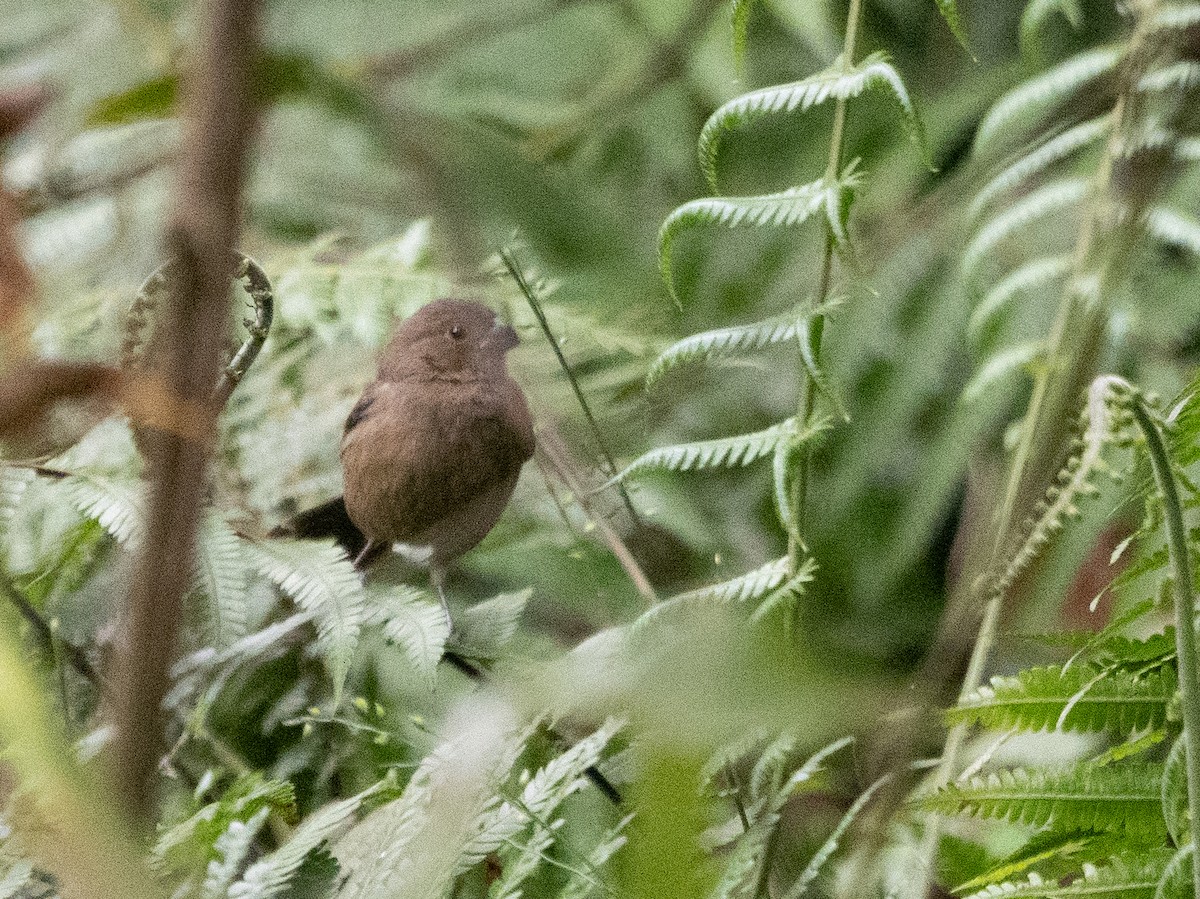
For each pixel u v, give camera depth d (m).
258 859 3.79
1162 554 3.13
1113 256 2.14
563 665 1.71
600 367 6.58
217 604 4.15
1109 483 4.07
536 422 6.13
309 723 4.69
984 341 6.43
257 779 3.63
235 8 1.28
